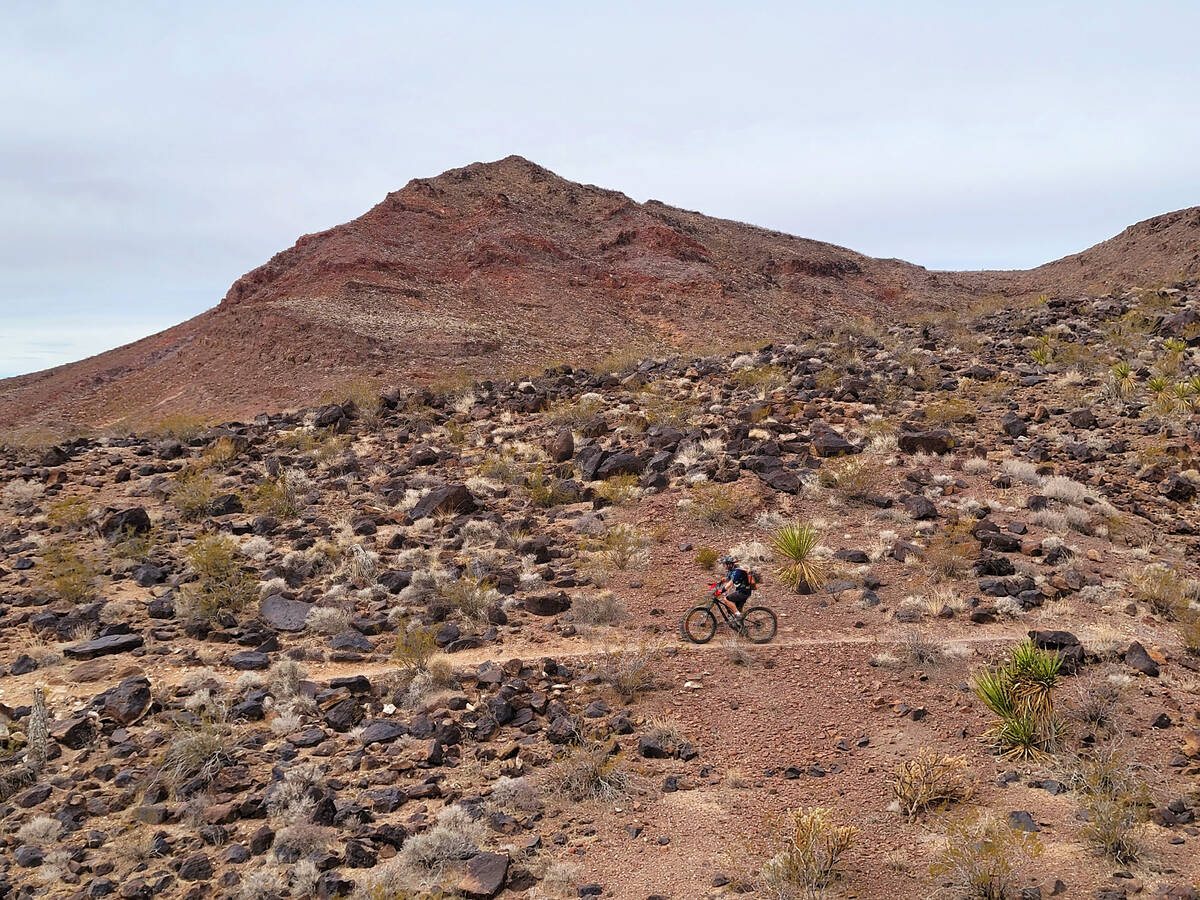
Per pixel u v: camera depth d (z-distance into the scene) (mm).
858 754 9773
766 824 8250
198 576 14812
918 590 13875
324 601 14023
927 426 21984
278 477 20891
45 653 11969
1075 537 15547
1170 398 22344
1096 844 7645
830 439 20375
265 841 7914
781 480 18344
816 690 11234
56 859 7668
